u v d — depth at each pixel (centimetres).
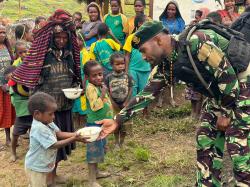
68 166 523
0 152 584
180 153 541
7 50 636
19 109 520
